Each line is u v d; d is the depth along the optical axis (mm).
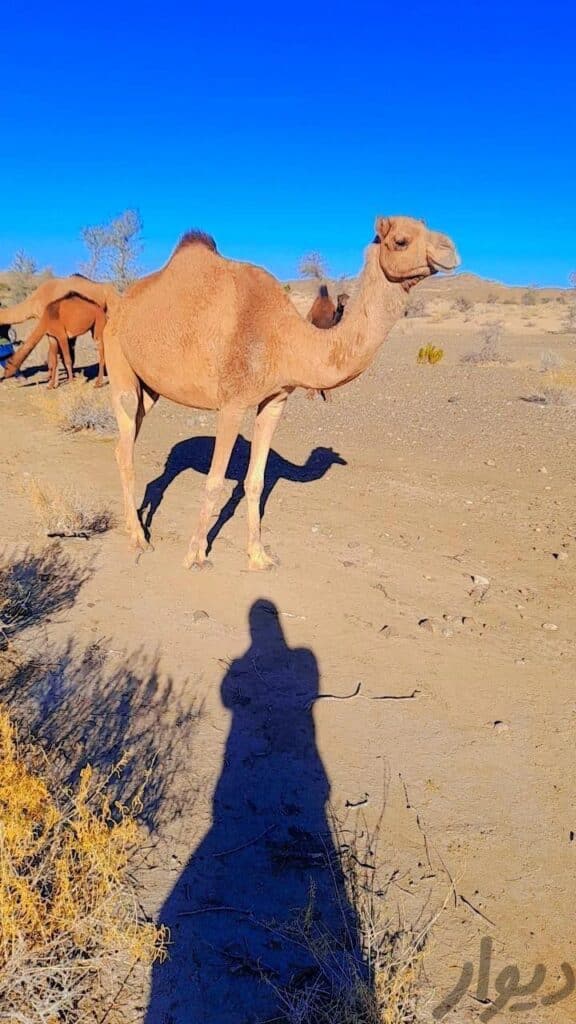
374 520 8141
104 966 2695
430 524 8125
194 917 2973
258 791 3758
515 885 3299
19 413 13438
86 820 2809
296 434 12695
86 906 2713
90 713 4254
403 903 3143
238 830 3475
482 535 7863
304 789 3807
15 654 4816
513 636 5656
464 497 9211
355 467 10492
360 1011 2580
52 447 10977
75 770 3717
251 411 14883
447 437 12875
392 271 4676
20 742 3852
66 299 15273
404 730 4391
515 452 11852
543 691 4926
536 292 84375
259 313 5367
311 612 5801
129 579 6152
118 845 3049
